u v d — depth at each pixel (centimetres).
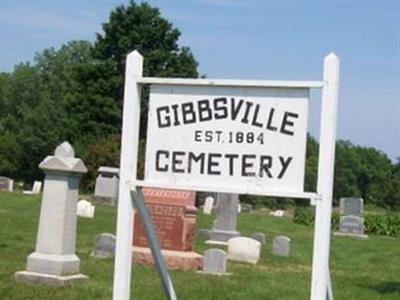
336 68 641
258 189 662
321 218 644
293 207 6531
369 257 2378
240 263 1870
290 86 652
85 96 6538
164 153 694
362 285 1614
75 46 10675
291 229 3478
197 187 680
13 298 1102
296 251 2345
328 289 690
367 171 11438
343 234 3484
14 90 10038
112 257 1691
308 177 5831
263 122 664
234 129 673
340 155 11506
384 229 4003
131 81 711
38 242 1297
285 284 1515
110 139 5509
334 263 2122
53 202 1297
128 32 6850
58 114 7081
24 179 6900
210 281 1468
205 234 2497
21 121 9075
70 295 1159
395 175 10812
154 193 1753
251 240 1911
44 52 10819
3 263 1458
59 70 10481
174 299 725
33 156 6894
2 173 6819
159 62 6906
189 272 1612
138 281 1383
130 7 6894
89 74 6600
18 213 2838
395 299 1426
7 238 1952
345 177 11369
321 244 645
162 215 1738
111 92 6581
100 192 3800
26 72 10219
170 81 686
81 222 2658
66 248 1298
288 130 657
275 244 2145
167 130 693
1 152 6812
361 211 3603
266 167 662
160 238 1727
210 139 679
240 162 670
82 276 1304
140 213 721
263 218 4097
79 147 6000
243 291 1370
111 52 6856
